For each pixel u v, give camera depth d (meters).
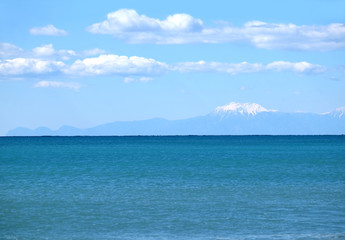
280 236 54.50
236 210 69.19
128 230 57.72
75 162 165.75
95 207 71.69
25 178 110.81
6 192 86.88
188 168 138.38
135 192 86.69
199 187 93.69
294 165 149.00
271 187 93.38
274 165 149.38
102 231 57.25
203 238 53.88
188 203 75.06
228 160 175.50
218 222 61.53
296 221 61.91
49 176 115.12
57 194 84.25
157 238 54.03
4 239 53.81
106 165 151.00
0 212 67.94
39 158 190.12
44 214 66.56
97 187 93.81
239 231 56.94
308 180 105.69
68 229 58.25
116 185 97.00
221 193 85.31
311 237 53.97
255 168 137.88
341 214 66.12
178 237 54.38
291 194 83.88
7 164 156.00
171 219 63.41
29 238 54.22
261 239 53.31
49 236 55.06
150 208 70.81
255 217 64.38
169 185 96.88
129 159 183.25
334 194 83.69
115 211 68.75
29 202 76.06
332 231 56.56
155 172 125.50
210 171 128.12
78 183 100.62
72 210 69.38
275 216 65.00
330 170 130.12
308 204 73.75
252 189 90.50
